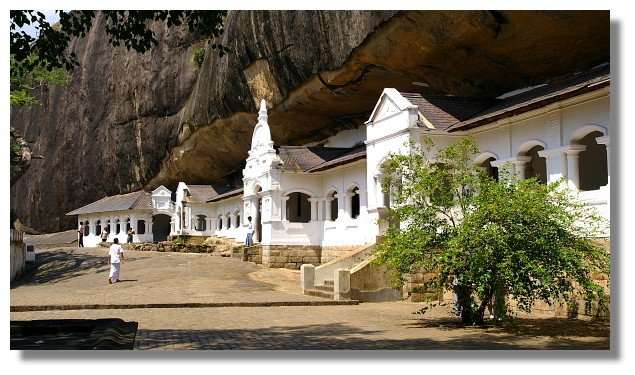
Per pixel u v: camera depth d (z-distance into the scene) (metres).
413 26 21.14
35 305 16.94
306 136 35.66
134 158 52.56
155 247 40.59
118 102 52.78
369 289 19.22
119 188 55.41
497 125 18.91
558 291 12.70
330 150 32.44
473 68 21.72
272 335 11.95
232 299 18.97
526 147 18.03
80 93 57.03
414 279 19.08
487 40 19.91
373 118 22.31
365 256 21.58
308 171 30.27
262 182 31.31
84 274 27.77
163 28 49.09
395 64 23.83
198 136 44.53
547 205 12.73
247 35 31.86
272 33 29.70
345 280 18.92
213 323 13.98
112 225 53.41
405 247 13.64
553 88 17.62
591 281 12.97
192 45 47.97
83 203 58.34
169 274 25.86
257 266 29.28
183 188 48.50
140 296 19.75
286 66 29.69
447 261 12.74
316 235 30.66
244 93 34.66
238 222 42.88
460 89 23.09
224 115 38.31
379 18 22.06
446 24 20.06
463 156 14.98
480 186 13.72
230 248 35.94
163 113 49.16
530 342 11.06
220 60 36.62
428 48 21.62
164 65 48.94
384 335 12.02
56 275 28.22
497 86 22.08
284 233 30.06
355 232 27.14
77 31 13.84
